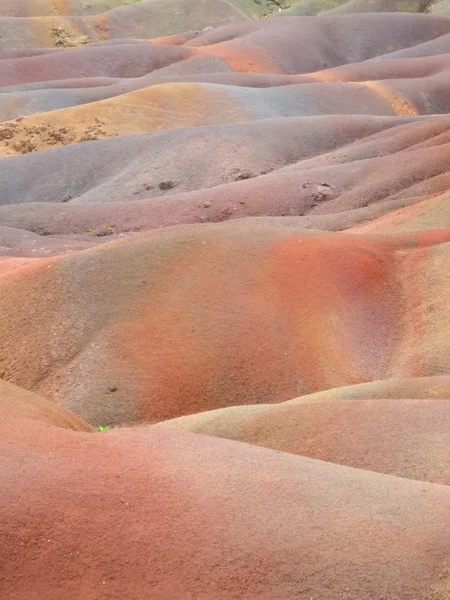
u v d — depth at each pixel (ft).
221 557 30.48
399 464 47.75
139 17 429.79
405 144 178.50
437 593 30.35
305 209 155.84
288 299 81.46
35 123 226.58
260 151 194.39
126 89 271.28
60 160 199.52
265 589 29.73
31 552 29.66
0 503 30.76
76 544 30.12
